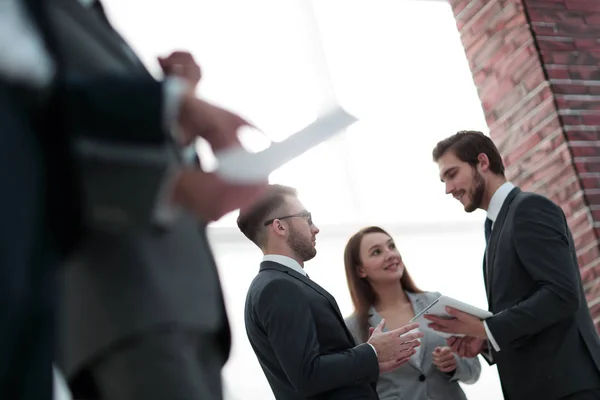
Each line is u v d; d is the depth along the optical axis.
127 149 0.97
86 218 0.97
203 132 1.07
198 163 1.25
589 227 4.59
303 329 3.00
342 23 5.94
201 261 1.19
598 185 4.67
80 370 1.10
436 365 3.63
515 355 3.31
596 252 4.55
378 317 3.86
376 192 5.77
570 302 3.20
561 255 3.26
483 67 5.22
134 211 1.00
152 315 1.08
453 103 6.04
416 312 3.88
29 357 0.86
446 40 6.15
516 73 4.99
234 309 5.07
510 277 3.35
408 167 5.88
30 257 0.88
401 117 5.89
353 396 3.00
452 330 3.25
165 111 0.98
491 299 3.42
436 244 5.79
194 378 1.09
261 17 5.70
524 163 4.95
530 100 4.91
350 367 2.98
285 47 5.72
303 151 1.04
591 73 4.93
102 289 1.09
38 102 0.93
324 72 5.74
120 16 5.38
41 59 0.93
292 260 3.33
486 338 3.24
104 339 1.07
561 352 3.24
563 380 3.20
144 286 1.09
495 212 3.50
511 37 5.03
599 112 4.85
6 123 0.89
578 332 3.29
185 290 1.13
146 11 5.45
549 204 3.38
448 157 3.61
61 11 1.14
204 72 5.49
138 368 1.07
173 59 1.38
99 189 0.98
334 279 5.48
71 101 0.95
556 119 4.76
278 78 5.63
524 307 3.21
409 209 5.77
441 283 5.69
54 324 0.89
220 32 5.58
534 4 4.99
